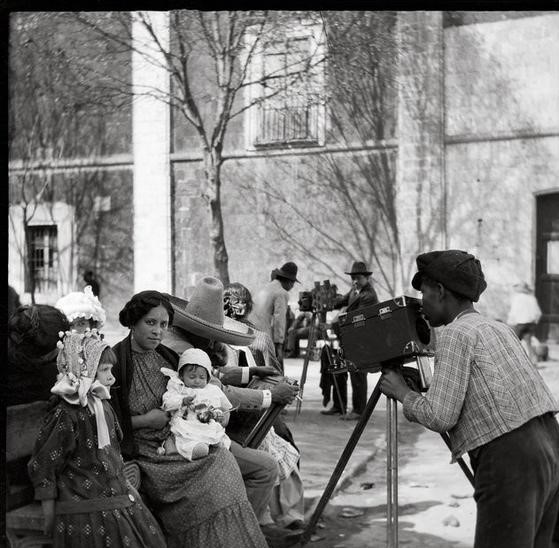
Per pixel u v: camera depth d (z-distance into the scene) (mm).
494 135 18094
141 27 20344
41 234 21969
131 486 3725
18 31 20641
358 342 4066
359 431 4473
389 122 18859
